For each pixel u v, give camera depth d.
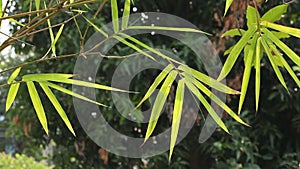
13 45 3.22
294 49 2.94
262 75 3.04
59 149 3.71
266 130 3.06
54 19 2.85
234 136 2.97
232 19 2.08
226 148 3.07
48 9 1.12
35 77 1.22
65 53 2.93
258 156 3.07
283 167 3.12
